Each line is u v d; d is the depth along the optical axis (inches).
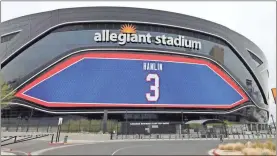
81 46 2647.6
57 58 2591.0
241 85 3159.5
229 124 2365.9
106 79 2559.1
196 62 2849.4
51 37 2682.1
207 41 3043.8
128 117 2539.4
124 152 901.2
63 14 2701.8
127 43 2689.5
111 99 2527.1
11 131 2124.8
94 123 2112.5
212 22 3088.1
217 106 2854.3
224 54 3157.0
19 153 904.9
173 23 2849.4
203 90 2812.5
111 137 1745.8
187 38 2915.8
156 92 2620.6
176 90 2689.5
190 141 1539.1
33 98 2477.9
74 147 1125.1
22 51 2706.7
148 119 2583.7
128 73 2605.8
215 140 1654.8
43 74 2536.9
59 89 2501.2
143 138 1845.5
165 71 2696.9
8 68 2689.5
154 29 2795.3
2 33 2851.9
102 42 2664.9
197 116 2765.7
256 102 3366.1
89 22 2682.1
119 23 2719.0
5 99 2047.2
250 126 2436.0
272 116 2650.1
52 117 2459.4
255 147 1016.2
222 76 2987.2
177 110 2659.9
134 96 2568.9
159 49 2738.7
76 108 2486.5
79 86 2522.1
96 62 2591.0
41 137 1740.9
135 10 2755.9
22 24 2778.1
